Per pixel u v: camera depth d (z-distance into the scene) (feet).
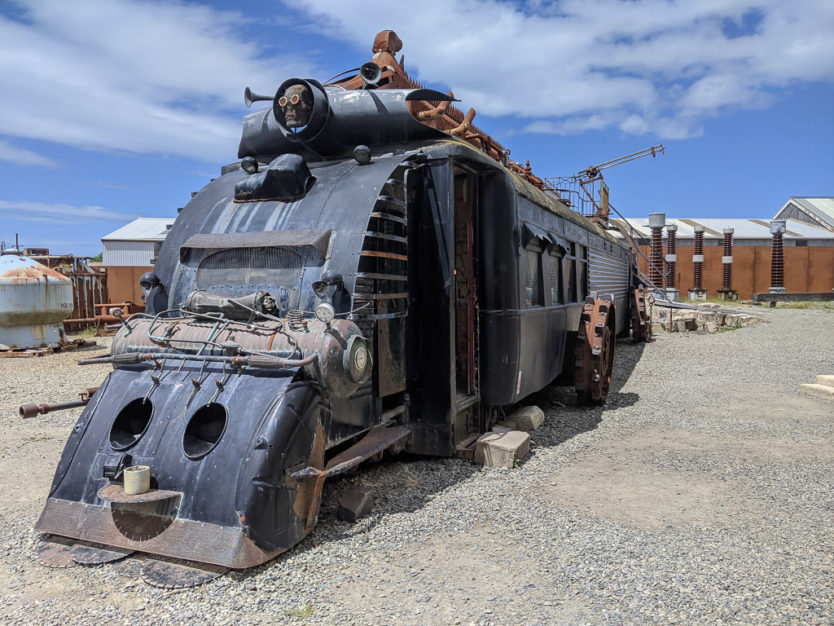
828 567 11.72
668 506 15.03
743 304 98.63
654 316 60.90
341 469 12.65
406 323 17.02
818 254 123.75
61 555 11.66
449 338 17.20
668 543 12.83
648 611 10.14
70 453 12.82
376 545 12.55
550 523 13.88
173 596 10.36
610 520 14.10
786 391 30.55
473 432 20.01
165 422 12.46
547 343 23.94
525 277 20.89
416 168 16.81
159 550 11.28
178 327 14.11
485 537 13.08
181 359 13.44
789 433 22.38
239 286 15.40
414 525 13.61
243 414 11.99
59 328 47.98
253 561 10.98
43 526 12.25
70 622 9.67
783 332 55.31
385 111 17.28
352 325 13.30
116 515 11.82
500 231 19.44
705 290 116.37
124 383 13.57
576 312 29.58
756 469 18.07
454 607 10.23
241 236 15.75
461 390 20.15
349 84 21.21
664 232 133.18
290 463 11.80
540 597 10.58
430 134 17.60
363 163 16.72
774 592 10.76
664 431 22.72
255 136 18.97
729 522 14.02
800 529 13.61
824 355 42.37
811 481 16.96
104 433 12.77
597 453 19.75
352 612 10.03
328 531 13.14
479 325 19.74
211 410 12.69
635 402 28.14
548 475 17.37
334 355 12.52
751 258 122.42
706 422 24.12
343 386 12.75
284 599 10.36
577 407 27.09
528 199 21.98
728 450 20.13
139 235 136.46
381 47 21.63
